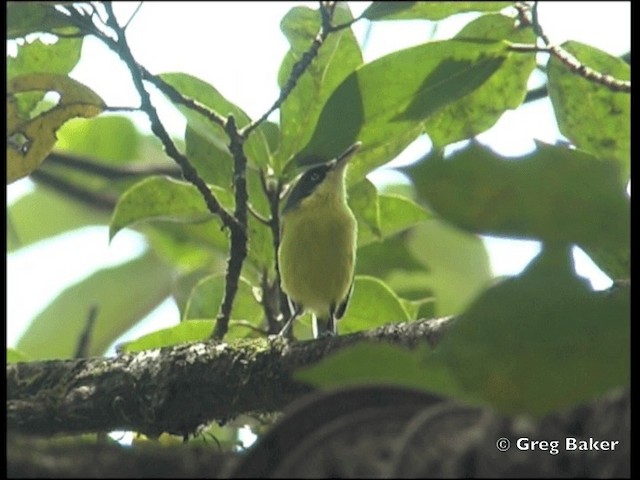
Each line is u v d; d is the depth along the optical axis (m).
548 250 4.30
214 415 8.58
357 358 4.53
